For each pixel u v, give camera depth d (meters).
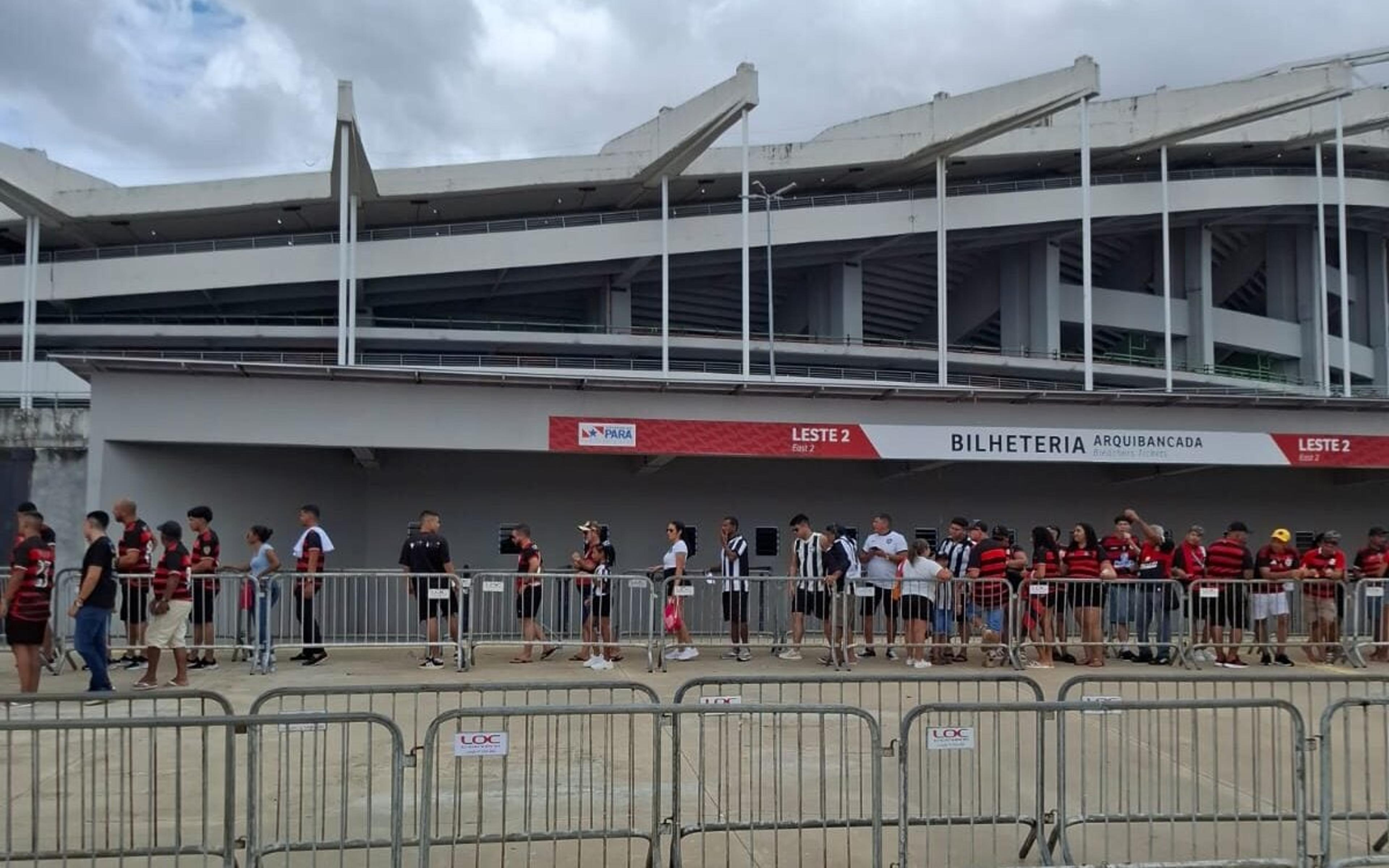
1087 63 36.88
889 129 45.91
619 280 50.75
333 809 6.89
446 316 53.47
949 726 7.11
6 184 38.88
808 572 13.23
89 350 46.75
